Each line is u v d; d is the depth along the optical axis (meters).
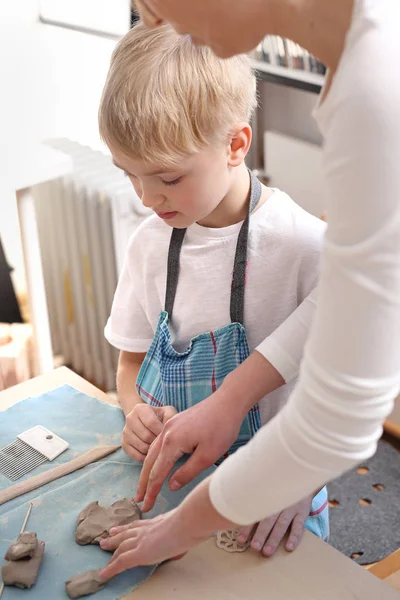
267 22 0.62
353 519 1.82
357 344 0.60
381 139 0.57
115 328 1.24
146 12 0.66
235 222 1.08
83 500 1.01
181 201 0.94
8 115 1.88
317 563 0.91
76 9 1.89
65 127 2.03
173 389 1.11
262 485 0.68
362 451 0.65
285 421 0.67
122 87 0.90
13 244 2.35
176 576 0.90
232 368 1.09
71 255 2.21
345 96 0.58
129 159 0.92
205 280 1.10
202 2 0.60
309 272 1.06
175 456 0.95
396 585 0.98
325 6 0.61
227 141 0.94
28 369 2.16
